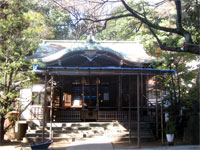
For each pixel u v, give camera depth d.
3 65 10.20
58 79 15.20
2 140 10.77
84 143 10.52
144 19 9.41
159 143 10.48
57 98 15.86
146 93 15.35
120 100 15.52
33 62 10.12
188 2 10.53
